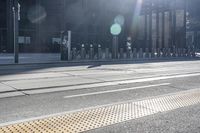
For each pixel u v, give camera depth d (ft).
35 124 18.33
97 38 130.41
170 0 145.18
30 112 21.79
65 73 47.67
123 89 32.22
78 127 17.85
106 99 26.76
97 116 20.31
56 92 30.22
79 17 125.49
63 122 18.84
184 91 30.48
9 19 111.24
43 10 118.21
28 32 115.96
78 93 29.71
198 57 110.01
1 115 20.88
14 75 44.19
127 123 18.75
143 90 31.63
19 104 24.52
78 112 21.34
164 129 17.60
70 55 82.84
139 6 142.20
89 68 57.47
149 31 142.82
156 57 101.96
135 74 47.03
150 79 40.78
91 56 88.74
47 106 23.80
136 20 142.20
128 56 97.19
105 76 43.91
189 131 17.28
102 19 131.54
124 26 139.44
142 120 19.44
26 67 59.00
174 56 109.40
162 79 40.86
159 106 23.44
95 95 28.68
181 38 148.46
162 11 144.05
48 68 56.70
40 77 42.16
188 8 177.58
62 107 23.47
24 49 115.44
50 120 19.26
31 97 27.58
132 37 141.90
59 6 119.65
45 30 118.93
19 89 31.55
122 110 22.00
